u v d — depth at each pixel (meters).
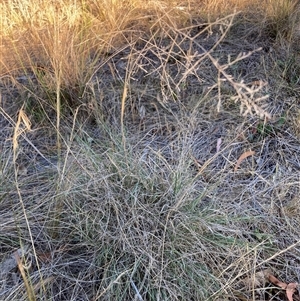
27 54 2.26
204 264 1.56
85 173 1.77
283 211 1.78
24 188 1.83
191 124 2.12
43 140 2.10
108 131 2.06
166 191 1.74
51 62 2.23
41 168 1.93
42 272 1.54
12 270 1.55
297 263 1.63
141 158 1.87
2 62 2.29
